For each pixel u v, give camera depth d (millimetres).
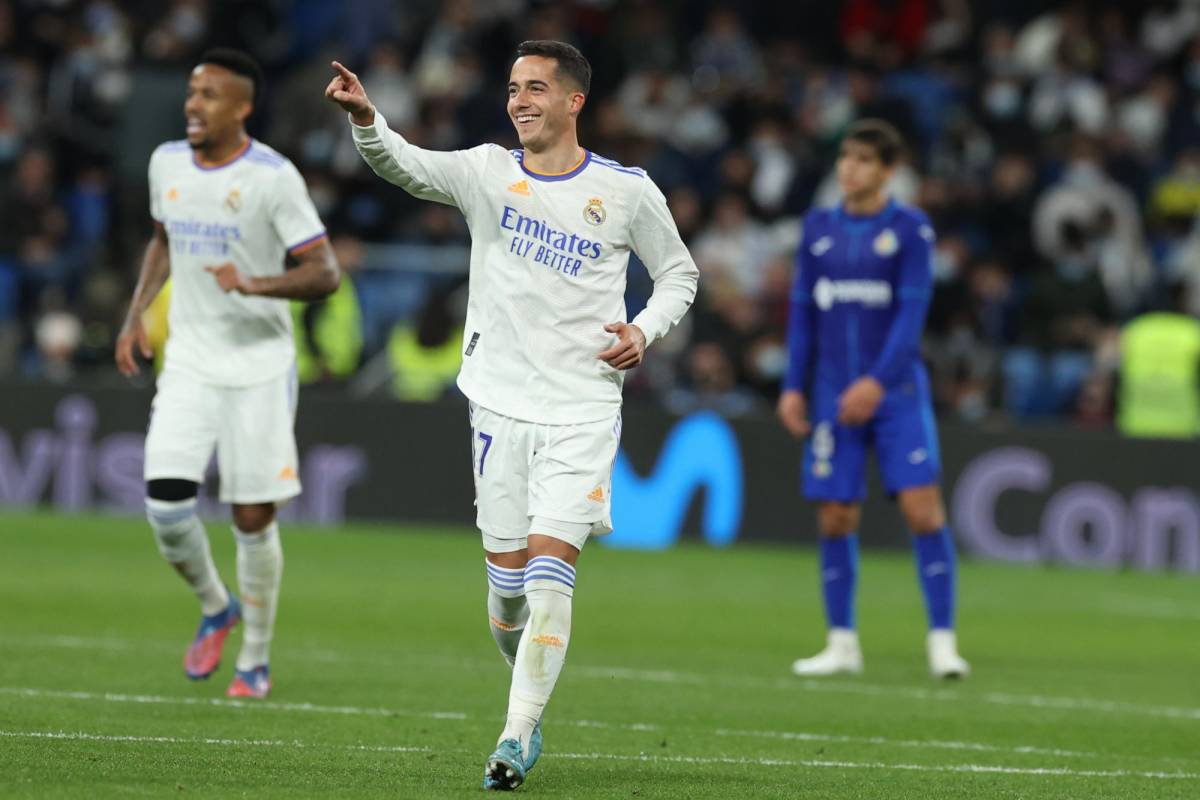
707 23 79688
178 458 26047
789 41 77062
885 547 55344
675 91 72875
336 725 24094
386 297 59750
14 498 56938
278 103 67062
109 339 59906
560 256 20281
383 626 36500
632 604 42031
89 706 24734
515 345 20328
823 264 32156
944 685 31141
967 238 67562
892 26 77188
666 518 56031
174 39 66812
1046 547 54500
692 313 60719
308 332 58188
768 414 55812
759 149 69125
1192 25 78250
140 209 63844
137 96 63938
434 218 61344
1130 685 32094
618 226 20469
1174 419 57781
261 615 26469
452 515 56188
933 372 59688
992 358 59688
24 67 71250
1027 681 32094
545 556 19688
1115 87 74812
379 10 73188
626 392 59250
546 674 19469
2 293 62219
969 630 39969
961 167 69125
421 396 58344
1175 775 22828
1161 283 67375
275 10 73375
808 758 23109
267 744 22109
